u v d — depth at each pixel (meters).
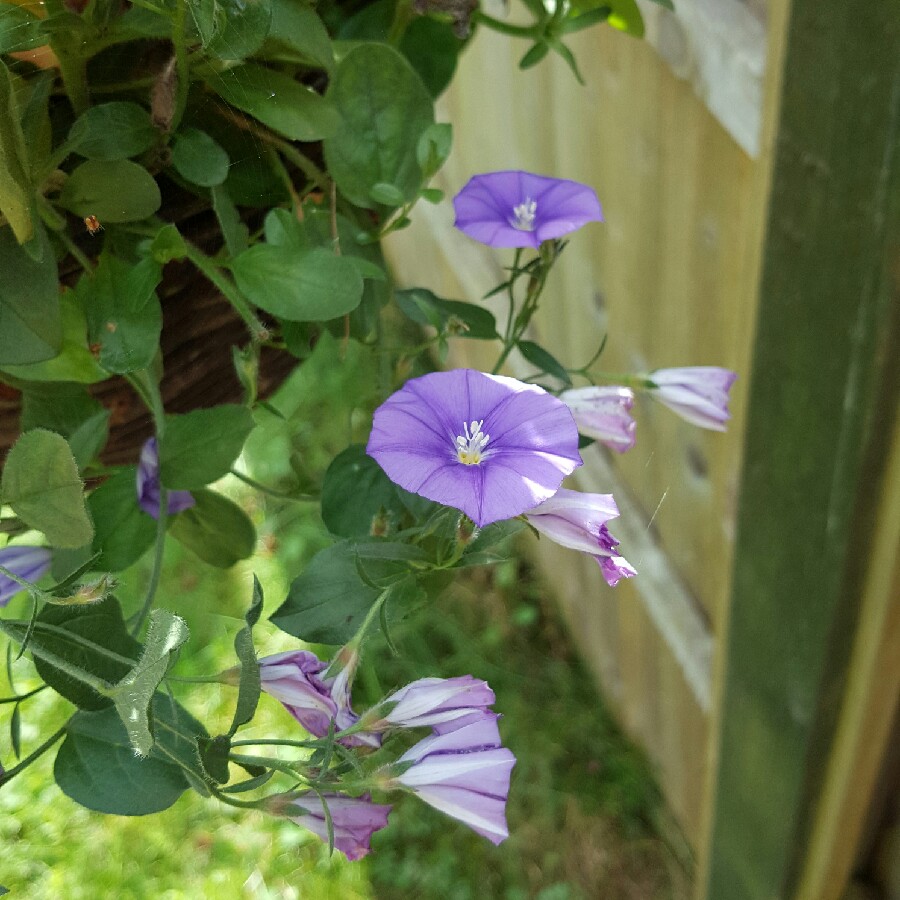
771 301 0.22
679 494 0.35
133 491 0.20
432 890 0.46
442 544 0.16
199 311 0.21
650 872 0.46
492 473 0.15
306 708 0.16
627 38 0.29
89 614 0.16
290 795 0.15
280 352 0.23
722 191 0.26
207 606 0.49
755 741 0.31
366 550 0.16
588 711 0.51
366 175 0.20
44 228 0.17
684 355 0.31
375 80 0.20
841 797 0.29
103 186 0.17
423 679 0.15
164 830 0.47
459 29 0.22
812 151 0.20
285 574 0.50
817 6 0.18
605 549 0.16
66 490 0.15
